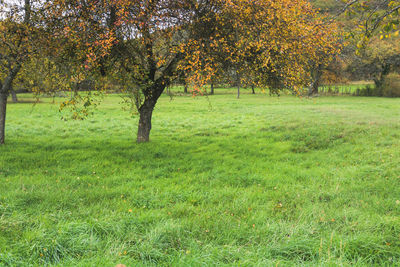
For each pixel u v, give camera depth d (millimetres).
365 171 9461
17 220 4867
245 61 10516
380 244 4309
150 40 10844
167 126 21406
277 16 9227
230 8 9781
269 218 5719
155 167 10703
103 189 7746
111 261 3553
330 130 16781
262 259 3820
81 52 9672
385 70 54531
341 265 3500
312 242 4332
